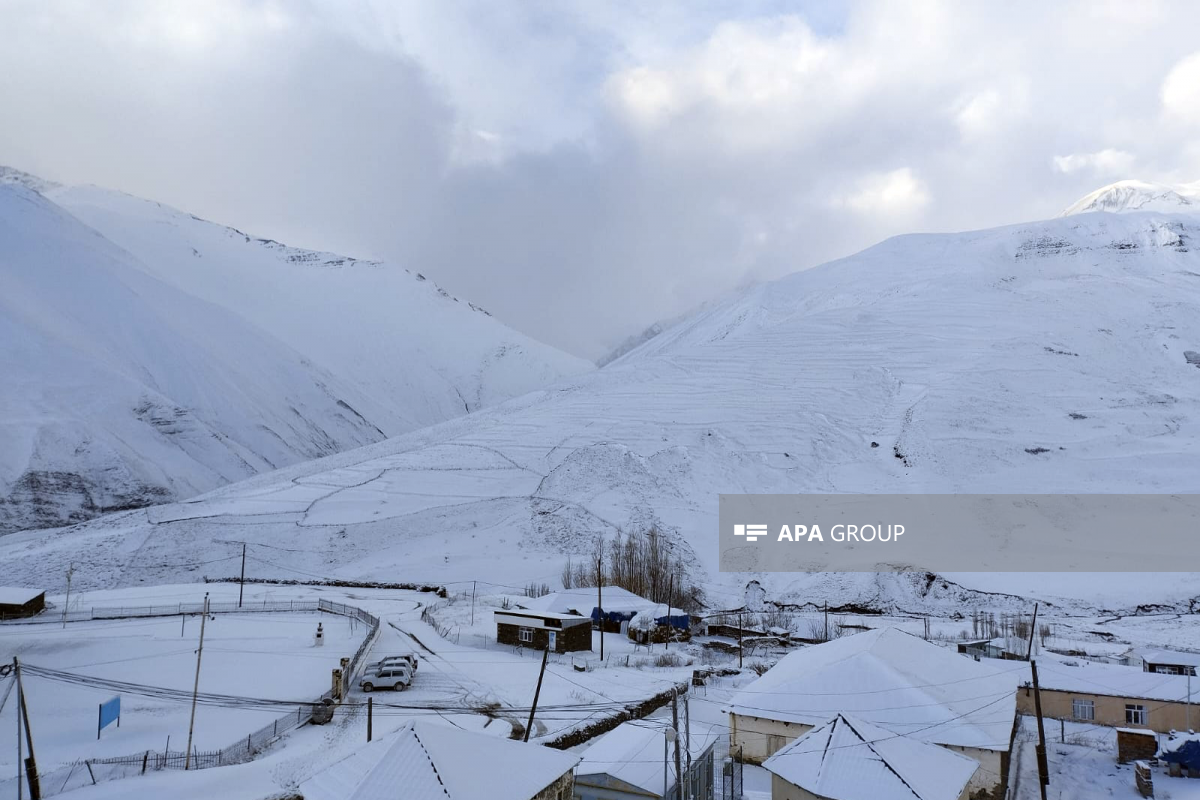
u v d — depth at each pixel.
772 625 70.25
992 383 142.75
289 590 82.06
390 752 21.47
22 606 60.44
